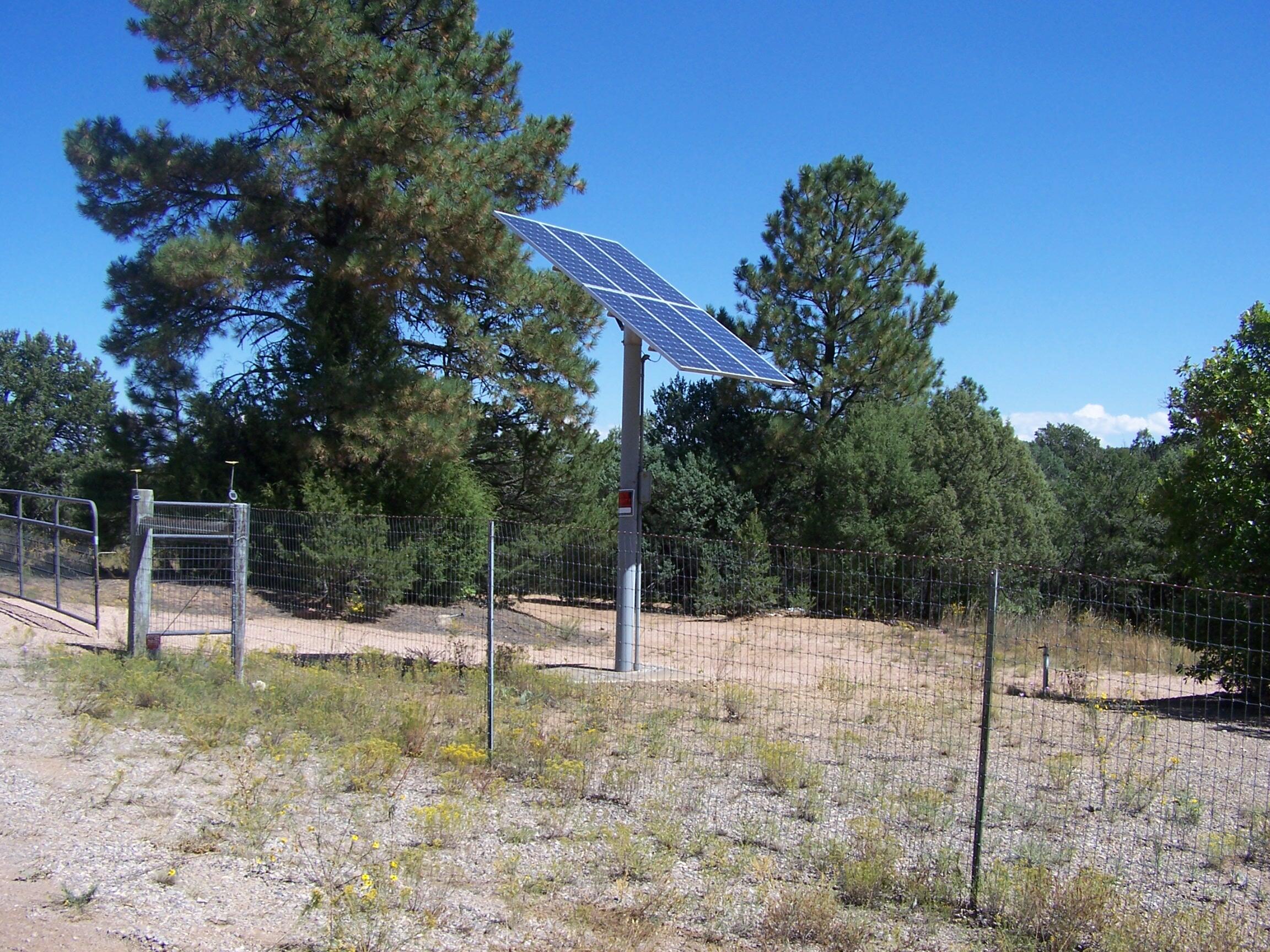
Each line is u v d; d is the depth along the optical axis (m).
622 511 12.38
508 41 21.36
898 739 9.16
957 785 7.61
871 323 26.14
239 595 10.27
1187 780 8.01
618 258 14.59
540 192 21.00
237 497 15.49
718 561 16.78
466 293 20.53
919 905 5.23
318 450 17.94
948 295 27.58
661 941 4.63
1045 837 6.40
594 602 16.91
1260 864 6.04
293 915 4.65
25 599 14.27
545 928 4.66
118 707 8.62
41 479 43.59
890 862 5.59
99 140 18.92
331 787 6.75
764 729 9.30
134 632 10.78
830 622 15.67
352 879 5.05
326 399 17.98
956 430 26.72
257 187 18.44
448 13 20.69
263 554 14.38
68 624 13.09
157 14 17.56
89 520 19.80
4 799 6.12
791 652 11.21
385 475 19.39
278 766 7.25
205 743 7.57
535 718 8.92
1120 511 28.06
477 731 8.45
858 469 24.25
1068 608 12.08
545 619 16.17
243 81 18.44
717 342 13.25
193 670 10.29
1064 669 12.13
